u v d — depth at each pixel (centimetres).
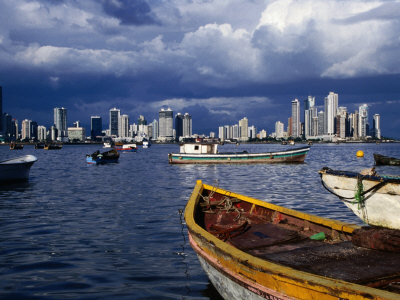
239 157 5562
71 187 2759
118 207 1873
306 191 2514
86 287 885
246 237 973
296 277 569
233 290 743
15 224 1496
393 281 630
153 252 1134
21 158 3222
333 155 9462
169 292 863
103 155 6044
